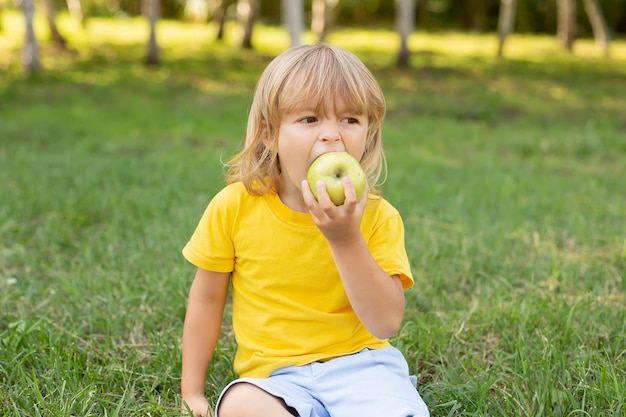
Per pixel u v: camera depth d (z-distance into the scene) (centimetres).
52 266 390
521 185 612
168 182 579
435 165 712
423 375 280
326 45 223
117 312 325
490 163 748
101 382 264
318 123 213
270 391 210
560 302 337
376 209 232
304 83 211
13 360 272
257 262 228
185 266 377
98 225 471
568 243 443
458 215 490
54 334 297
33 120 929
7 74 1281
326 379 219
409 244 414
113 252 400
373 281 207
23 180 573
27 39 1295
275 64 221
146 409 246
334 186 194
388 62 1656
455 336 305
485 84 1427
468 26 2730
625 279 371
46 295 350
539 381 259
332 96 210
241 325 234
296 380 220
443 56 1823
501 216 499
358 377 219
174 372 275
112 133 877
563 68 1708
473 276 381
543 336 295
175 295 339
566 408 251
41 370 274
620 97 1342
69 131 868
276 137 220
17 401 249
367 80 219
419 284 363
